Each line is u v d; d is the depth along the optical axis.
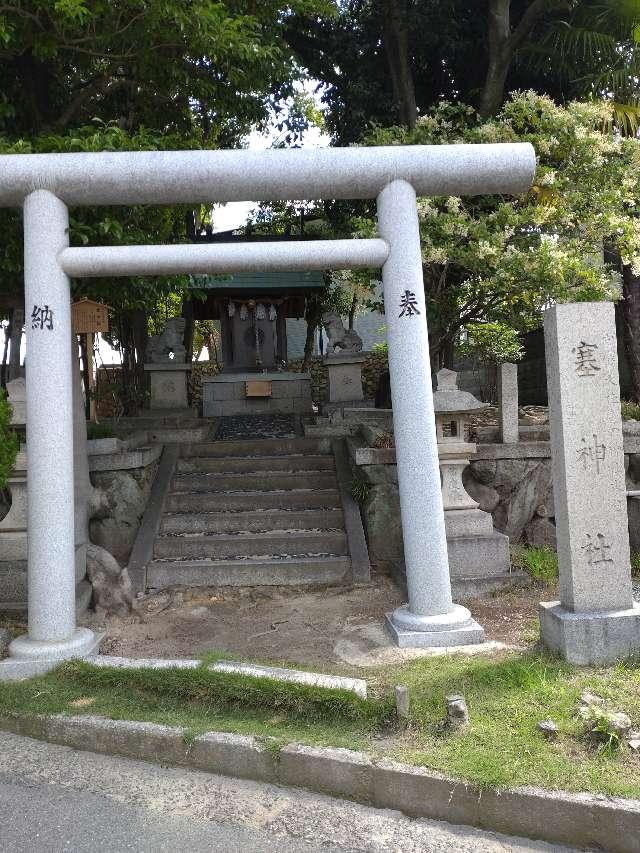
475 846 2.92
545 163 7.84
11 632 5.34
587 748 3.29
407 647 4.88
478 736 3.42
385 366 15.48
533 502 7.32
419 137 8.02
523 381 12.91
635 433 7.65
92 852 2.90
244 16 7.07
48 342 4.78
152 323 15.84
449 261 7.53
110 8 6.45
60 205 4.91
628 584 4.43
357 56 10.73
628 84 8.89
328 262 5.10
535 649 4.60
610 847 2.85
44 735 3.89
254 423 11.50
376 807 3.22
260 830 3.05
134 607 6.03
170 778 3.49
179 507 7.72
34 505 4.75
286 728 3.67
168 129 9.20
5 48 6.86
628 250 7.39
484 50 10.32
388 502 7.06
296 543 6.93
